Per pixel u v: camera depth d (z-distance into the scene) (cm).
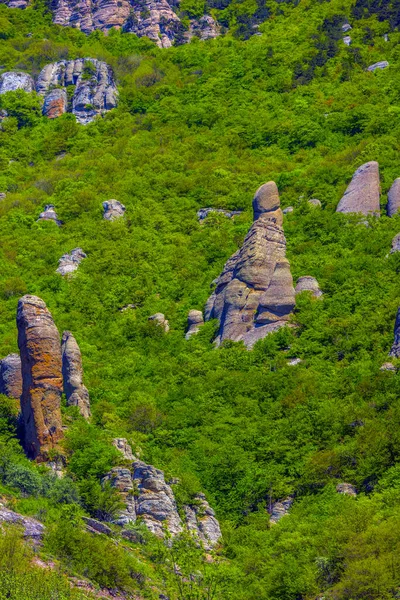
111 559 7894
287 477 10812
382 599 7756
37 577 7025
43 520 8500
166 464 11181
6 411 10988
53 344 10669
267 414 12325
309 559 8644
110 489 9819
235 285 15425
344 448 10900
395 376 12162
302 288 15238
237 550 9556
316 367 13300
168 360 14638
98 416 12150
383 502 9531
